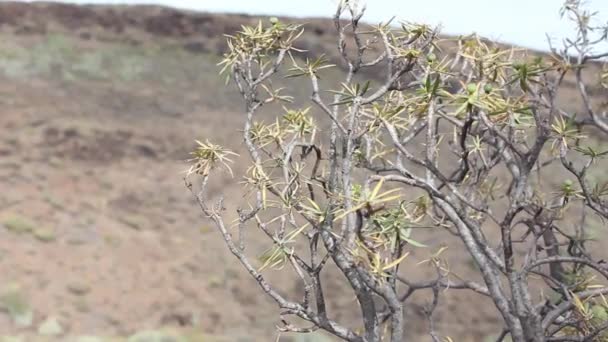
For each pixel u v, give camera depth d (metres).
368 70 15.43
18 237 11.62
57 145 15.95
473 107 1.83
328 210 1.96
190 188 2.27
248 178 2.22
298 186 2.15
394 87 2.03
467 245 2.01
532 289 6.49
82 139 16.36
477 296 10.86
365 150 2.47
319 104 2.07
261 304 10.77
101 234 12.47
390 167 2.19
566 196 2.24
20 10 24.84
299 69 2.17
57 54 22.27
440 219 2.50
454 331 9.93
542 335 1.83
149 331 9.21
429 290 10.80
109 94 20.00
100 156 15.91
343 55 2.14
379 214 2.03
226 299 10.83
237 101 21.09
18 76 19.94
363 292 1.97
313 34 21.94
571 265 3.07
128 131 17.25
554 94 2.04
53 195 13.61
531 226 2.09
